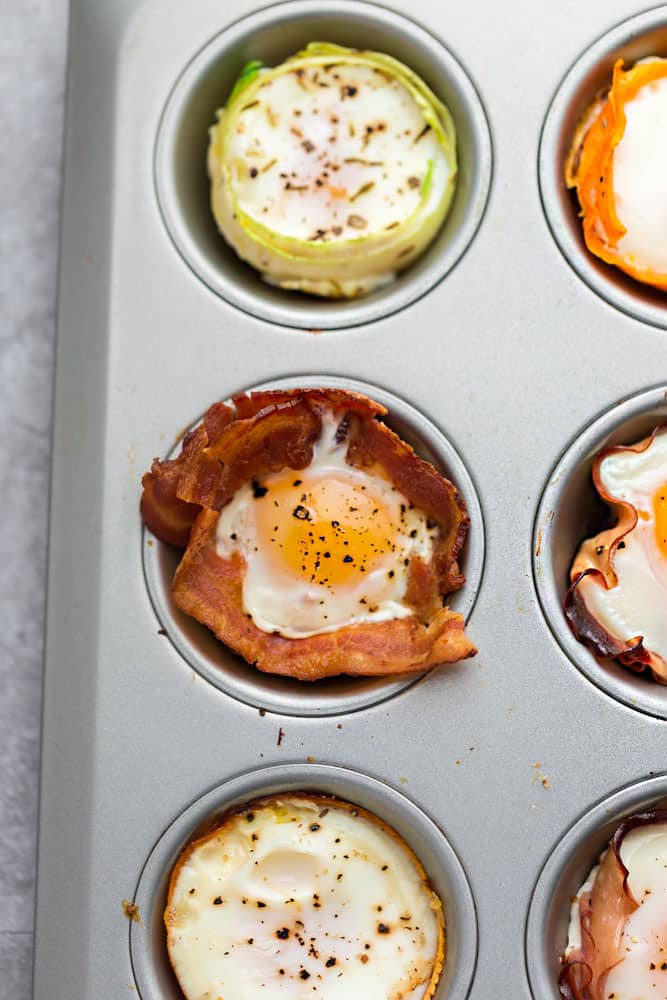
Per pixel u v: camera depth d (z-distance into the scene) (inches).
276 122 18.5
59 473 17.9
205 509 17.4
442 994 17.4
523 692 17.6
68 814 17.5
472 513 17.8
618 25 18.2
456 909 17.4
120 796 17.5
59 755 17.5
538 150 18.2
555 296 18.0
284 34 18.5
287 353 18.0
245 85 18.5
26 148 19.9
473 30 18.3
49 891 17.4
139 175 18.2
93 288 18.1
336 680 17.8
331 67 18.5
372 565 17.9
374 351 18.0
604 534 18.0
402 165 18.5
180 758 17.5
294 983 17.6
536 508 17.8
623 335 17.9
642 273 18.1
